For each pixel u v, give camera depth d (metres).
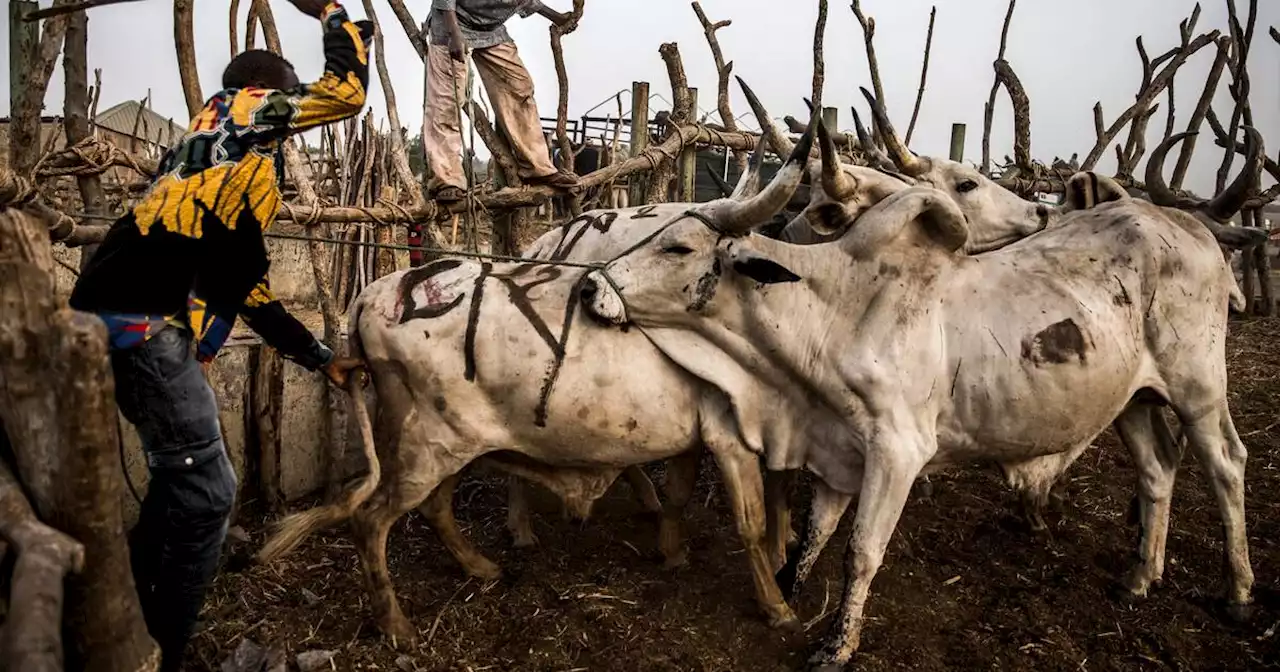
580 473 3.97
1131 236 3.94
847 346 3.69
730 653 3.73
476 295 3.66
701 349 3.77
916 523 4.90
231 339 4.71
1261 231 4.23
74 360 1.86
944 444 3.86
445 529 4.11
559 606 3.99
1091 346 3.72
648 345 3.75
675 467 4.24
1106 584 4.30
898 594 4.16
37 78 3.56
